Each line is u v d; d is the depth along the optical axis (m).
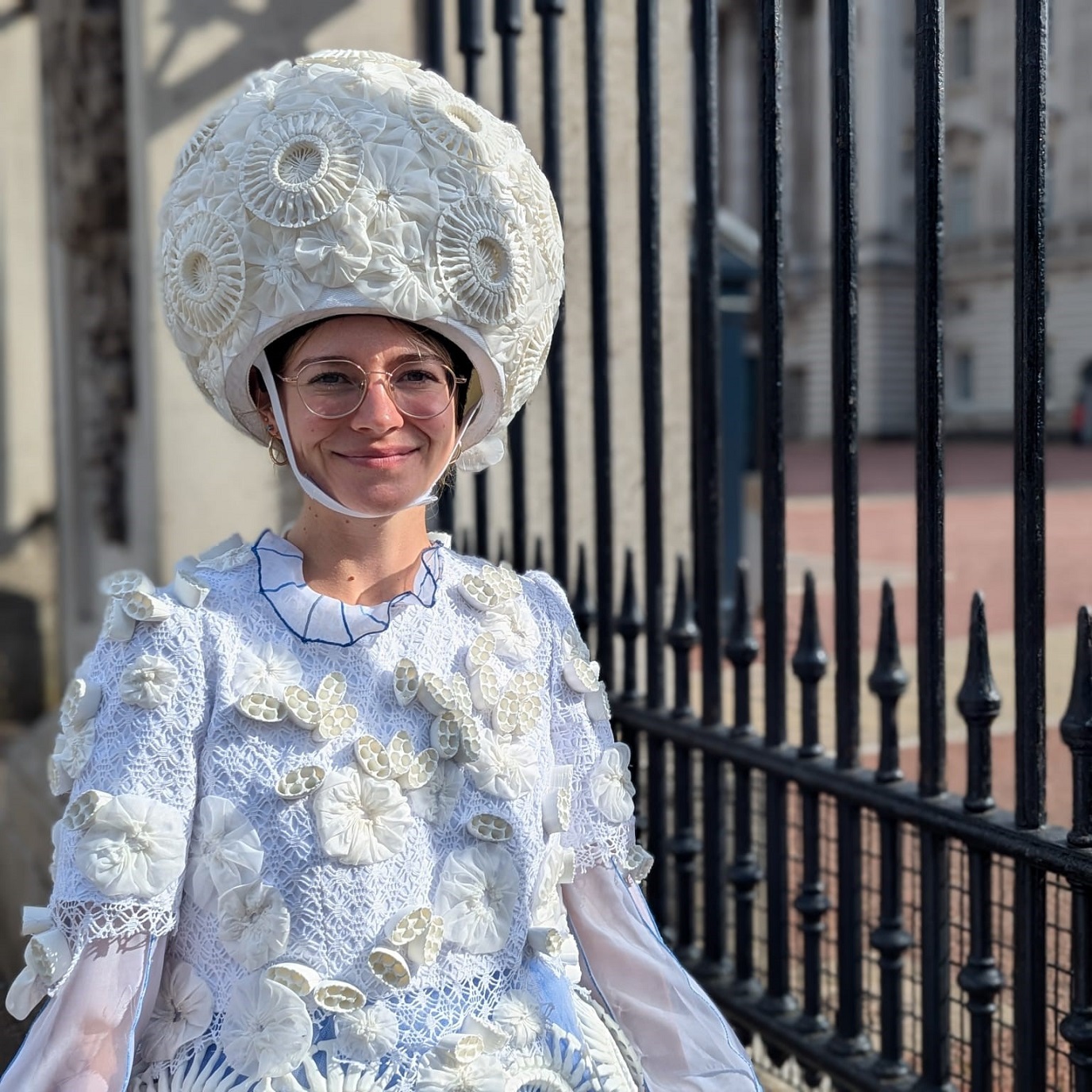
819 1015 2.63
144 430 4.43
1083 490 13.36
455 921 1.26
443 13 3.62
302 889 1.20
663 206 4.29
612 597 3.10
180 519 4.32
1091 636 1.96
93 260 4.86
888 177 33.09
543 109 3.14
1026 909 2.09
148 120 4.14
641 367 2.92
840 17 2.29
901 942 2.40
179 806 1.19
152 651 1.21
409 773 1.25
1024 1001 2.10
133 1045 1.17
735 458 6.11
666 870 3.05
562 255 1.41
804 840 2.61
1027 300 1.98
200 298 1.26
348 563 1.34
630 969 1.51
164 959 1.23
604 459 3.08
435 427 1.31
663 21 4.29
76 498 5.58
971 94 33.72
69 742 1.21
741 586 2.77
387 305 1.23
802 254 34.09
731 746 2.75
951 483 14.58
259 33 4.22
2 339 9.06
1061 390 32.19
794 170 34.06
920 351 2.19
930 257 2.16
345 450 1.28
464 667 1.35
